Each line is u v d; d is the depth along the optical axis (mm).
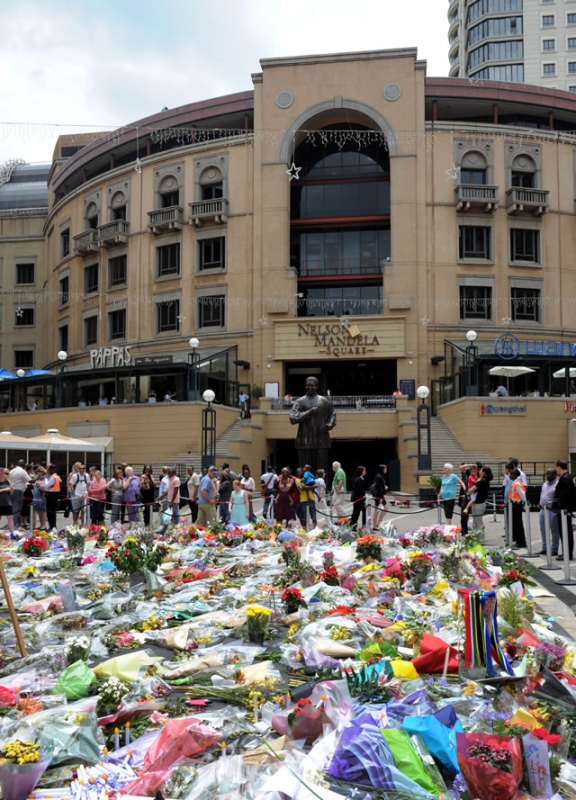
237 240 43844
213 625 7980
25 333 57406
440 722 4477
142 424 36844
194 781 4004
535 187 43344
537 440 34500
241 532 15469
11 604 6609
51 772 4227
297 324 42125
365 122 44219
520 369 35625
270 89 43906
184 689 5789
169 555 12820
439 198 42625
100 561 12680
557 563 13383
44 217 58406
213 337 43531
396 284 41906
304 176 45812
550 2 85562
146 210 46406
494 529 19891
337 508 20469
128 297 46562
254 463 36625
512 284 42531
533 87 44000
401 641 7000
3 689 5328
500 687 5332
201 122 45906
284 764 4133
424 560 9977
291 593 8484
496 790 3691
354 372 44625
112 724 4949
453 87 43500
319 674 5523
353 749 3961
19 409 45656
